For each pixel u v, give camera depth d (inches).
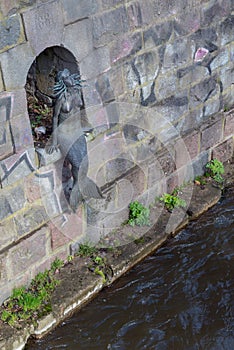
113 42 253.1
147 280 279.9
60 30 229.3
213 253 294.5
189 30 287.4
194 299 270.7
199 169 333.7
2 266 243.8
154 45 273.0
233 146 353.4
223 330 255.6
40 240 256.1
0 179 231.0
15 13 211.6
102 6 241.6
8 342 239.5
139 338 253.8
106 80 257.8
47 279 264.4
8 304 251.4
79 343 251.1
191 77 302.2
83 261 276.7
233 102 342.3
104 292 273.4
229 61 323.0
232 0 305.4
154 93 285.3
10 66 217.2
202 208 316.5
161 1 265.7
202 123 324.2
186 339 252.8
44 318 250.1
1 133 224.5
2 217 237.8
